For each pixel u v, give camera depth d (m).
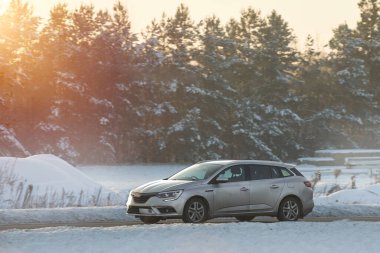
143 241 39.69
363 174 152.38
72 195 76.56
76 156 186.75
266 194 55.19
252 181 54.94
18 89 184.75
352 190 88.69
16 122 181.75
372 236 43.59
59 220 58.56
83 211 62.69
